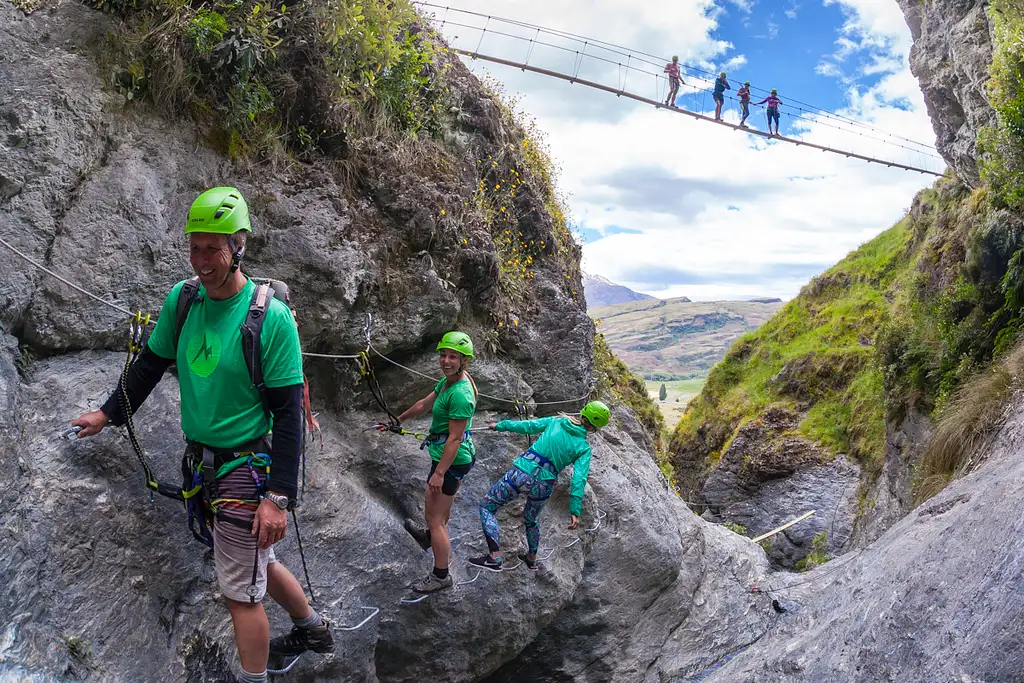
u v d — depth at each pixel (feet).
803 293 89.10
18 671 9.58
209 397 9.56
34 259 12.03
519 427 19.26
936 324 44.06
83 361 12.75
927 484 33.63
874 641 20.75
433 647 17.47
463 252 19.85
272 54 16.05
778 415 76.38
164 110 14.43
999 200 38.86
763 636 28.37
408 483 17.89
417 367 18.89
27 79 12.42
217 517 9.76
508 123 26.89
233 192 9.59
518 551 19.88
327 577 15.16
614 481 25.64
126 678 11.35
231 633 13.37
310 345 16.24
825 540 65.51
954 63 44.68
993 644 17.46
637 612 25.59
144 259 13.51
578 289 29.55
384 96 19.26
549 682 23.54
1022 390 29.94
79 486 11.64
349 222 16.74
